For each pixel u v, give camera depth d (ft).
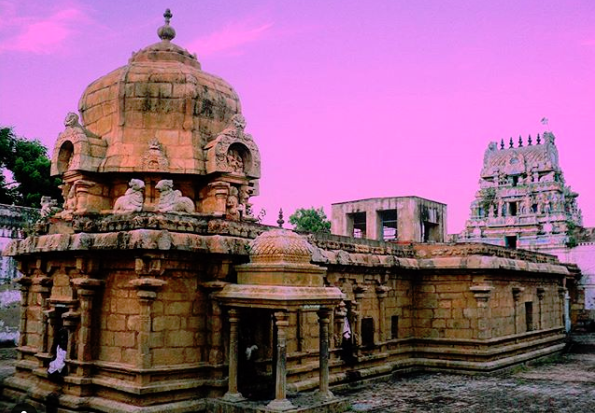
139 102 60.80
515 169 170.60
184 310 51.47
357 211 117.60
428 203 116.67
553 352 101.09
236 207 61.41
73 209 59.36
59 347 54.85
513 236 165.89
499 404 59.67
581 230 165.58
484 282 79.71
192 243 50.65
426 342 82.38
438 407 57.98
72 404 50.01
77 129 61.16
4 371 72.74
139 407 47.09
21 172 138.41
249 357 54.60
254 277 50.96
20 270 62.39
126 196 54.08
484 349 78.59
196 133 61.87
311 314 63.98
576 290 152.35
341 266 67.97
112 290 51.75
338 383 66.28
